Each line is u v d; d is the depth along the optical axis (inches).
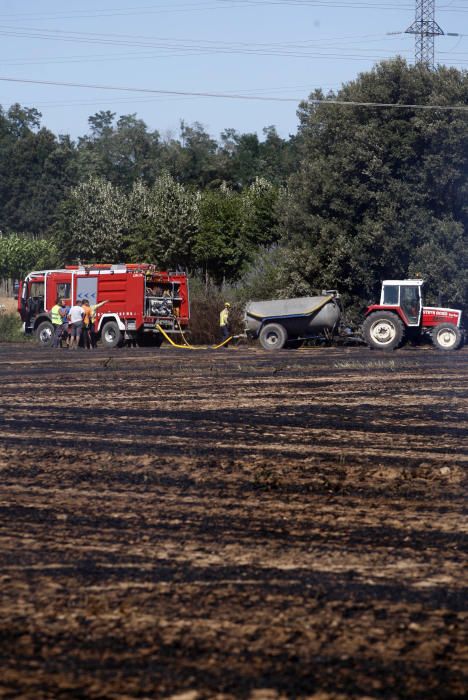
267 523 619.8
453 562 524.4
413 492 724.0
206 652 384.8
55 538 576.7
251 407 1298.0
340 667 369.7
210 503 680.4
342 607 443.2
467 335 3331.7
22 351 2982.3
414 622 422.6
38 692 345.4
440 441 984.3
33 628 413.4
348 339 3213.6
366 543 566.6
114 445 949.2
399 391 1528.1
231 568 510.3
